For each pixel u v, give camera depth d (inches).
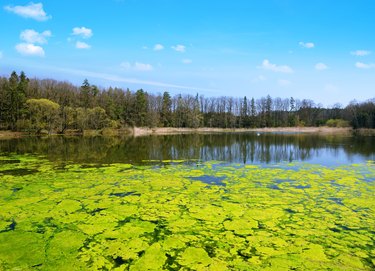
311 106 3858.3
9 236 380.8
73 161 970.7
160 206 495.8
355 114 3142.2
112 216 449.7
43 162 945.5
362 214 457.1
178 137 2138.3
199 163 950.4
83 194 567.8
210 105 3745.1
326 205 498.6
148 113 2987.2
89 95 2792.8
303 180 687.1
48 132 2159.2
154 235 384.8
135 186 629.9
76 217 445.4
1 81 2396.7
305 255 332.5
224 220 434.0
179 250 346.0
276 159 1049.5
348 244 357.7
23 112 2110.0
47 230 399.9
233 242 364.8
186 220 434.0
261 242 364.2
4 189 603.5
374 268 306.7
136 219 438.0
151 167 866.8
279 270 303.0
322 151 1279.5
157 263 317.7
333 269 304.3
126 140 1814.7
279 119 3639.3
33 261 321.4
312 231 394.3
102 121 2436.0
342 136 2247.8
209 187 621.6
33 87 2556.6
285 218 440.5
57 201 522.6
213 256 332.2
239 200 528.1
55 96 2549.2
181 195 560.4
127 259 326.3
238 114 3622.0
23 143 1535.4
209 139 1958.7
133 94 3275.1
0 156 1071.6
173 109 3351.4
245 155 1153.4
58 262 320.2
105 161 976.9
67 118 2271.2
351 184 644.7
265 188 612.1
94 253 339.0
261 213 460.8
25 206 495.2
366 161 989.8
